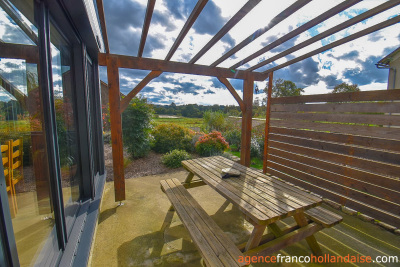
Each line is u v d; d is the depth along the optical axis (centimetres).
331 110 311
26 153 121
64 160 195
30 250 121
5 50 103
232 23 188
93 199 270
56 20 176
